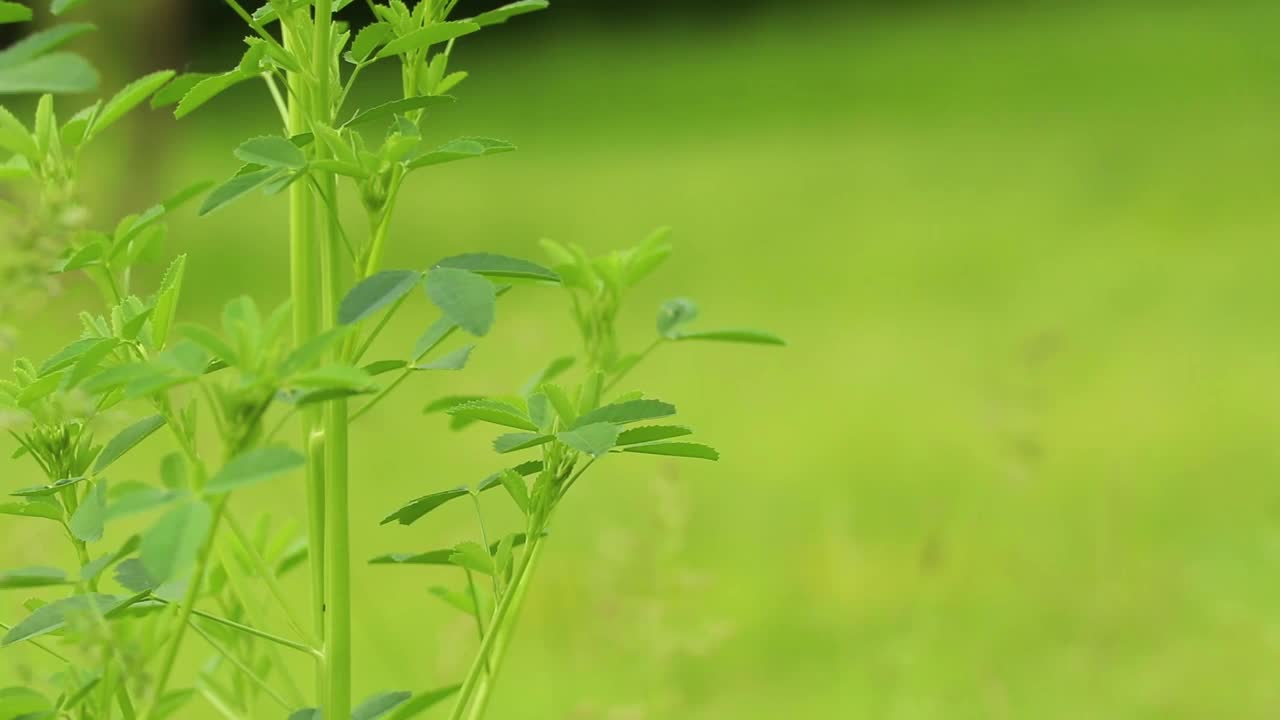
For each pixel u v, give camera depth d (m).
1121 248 8.38
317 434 1.11
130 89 1.02
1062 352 5.64
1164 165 10.89
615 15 22.03
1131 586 3.42
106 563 1.00
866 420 5.18
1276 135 11.59
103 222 9.64
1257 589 3.41
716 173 12.63
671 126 15.72
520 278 1.07
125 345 1.08
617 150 14.43
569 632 3.15
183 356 0.84
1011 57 17.61
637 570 2.59
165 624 0.94
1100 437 4.76
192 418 1.06
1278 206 9.15
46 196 0.84
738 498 4.27
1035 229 9.21
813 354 6.36
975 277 7.96
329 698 1.08
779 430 5.11
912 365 6.05
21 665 1.03
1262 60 15.19
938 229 9.47
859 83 17.16
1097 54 17.00
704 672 2.98
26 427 1.12
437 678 2.71
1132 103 14.05
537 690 2.94
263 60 1.10
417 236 10.73
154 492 0.80
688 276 8.63
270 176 1.02
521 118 16.69
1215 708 2.91
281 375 0.81
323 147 1.08
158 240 1.16
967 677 2.98
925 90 16.34
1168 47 16.75
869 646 3.14
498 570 1.16
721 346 6.53
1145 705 2.88
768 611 3.34
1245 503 4.03
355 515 4.01
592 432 1.08
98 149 10.17
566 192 12.23
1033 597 3.39
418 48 1.17
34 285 0.78
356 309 0.96
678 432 1.12
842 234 9.60
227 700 1.45
